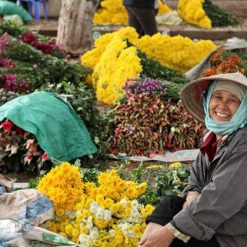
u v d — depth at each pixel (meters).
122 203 4.57
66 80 8.90
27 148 6.12
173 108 6.97
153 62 8.79
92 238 4.49
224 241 3.79
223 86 3.86
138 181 5.63
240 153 3.69
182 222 3.75
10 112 6.08
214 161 3.86
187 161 6.84
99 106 8.62
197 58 9.96
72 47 11.46
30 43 10.38
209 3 15.23
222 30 14.43
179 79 8.71
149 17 10.15
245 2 18.23
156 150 6.96
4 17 13.35
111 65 8.72
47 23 14.79
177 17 14.84
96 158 6.57
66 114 6.36
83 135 6.43
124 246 4.53
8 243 4.25
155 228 3.95
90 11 11.48
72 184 4.67
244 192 3.66
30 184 5.42
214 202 3.68
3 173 6.36
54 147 6.09
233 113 3.82
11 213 4.41
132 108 7.02
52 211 4.50
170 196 4.14
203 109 4.25
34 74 8.77
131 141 6.97
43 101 6.31
